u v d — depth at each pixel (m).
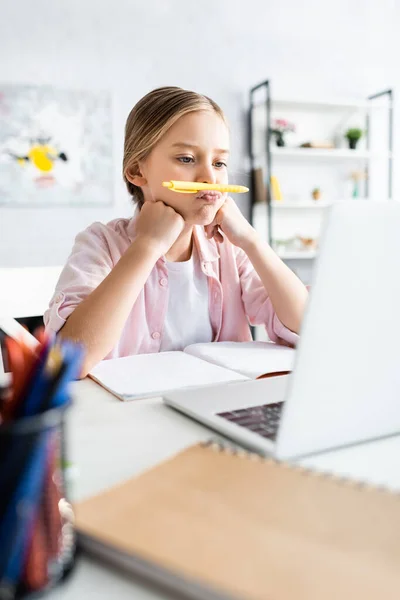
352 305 0.41
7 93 2.79
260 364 0.78
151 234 0.92
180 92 0.96
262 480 0.37
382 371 0.45
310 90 3.44
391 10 3.58
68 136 2.90
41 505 0.27
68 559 0.30
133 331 1.02
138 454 0.47
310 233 3.50
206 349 0.89
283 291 1.02
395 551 0.29
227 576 0.27
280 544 0.30
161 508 0.33
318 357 0.41
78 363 0.30
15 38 2.80
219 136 0.95
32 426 0.26
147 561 0.29
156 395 0.64
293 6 3.34
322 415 0.44
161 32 3.06
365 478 0.42
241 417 0.53
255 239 1.06
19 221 2.87
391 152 3.51
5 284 1.29
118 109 3.00
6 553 0.26
